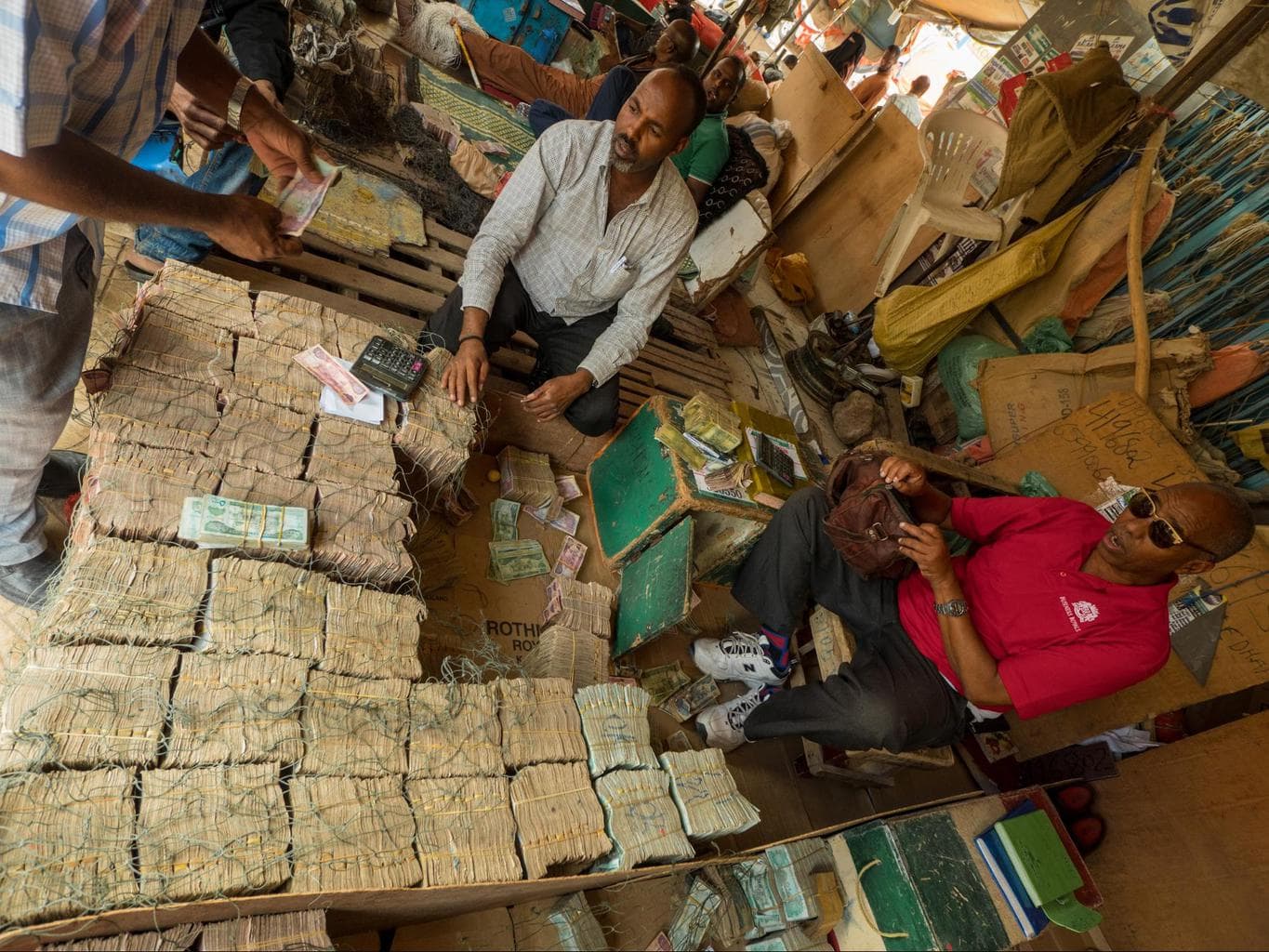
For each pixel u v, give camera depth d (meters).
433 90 3.81
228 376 1.76
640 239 2.49
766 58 6.55
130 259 2.28
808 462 2.92
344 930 1.51
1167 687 2.80
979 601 2.25
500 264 2.39
